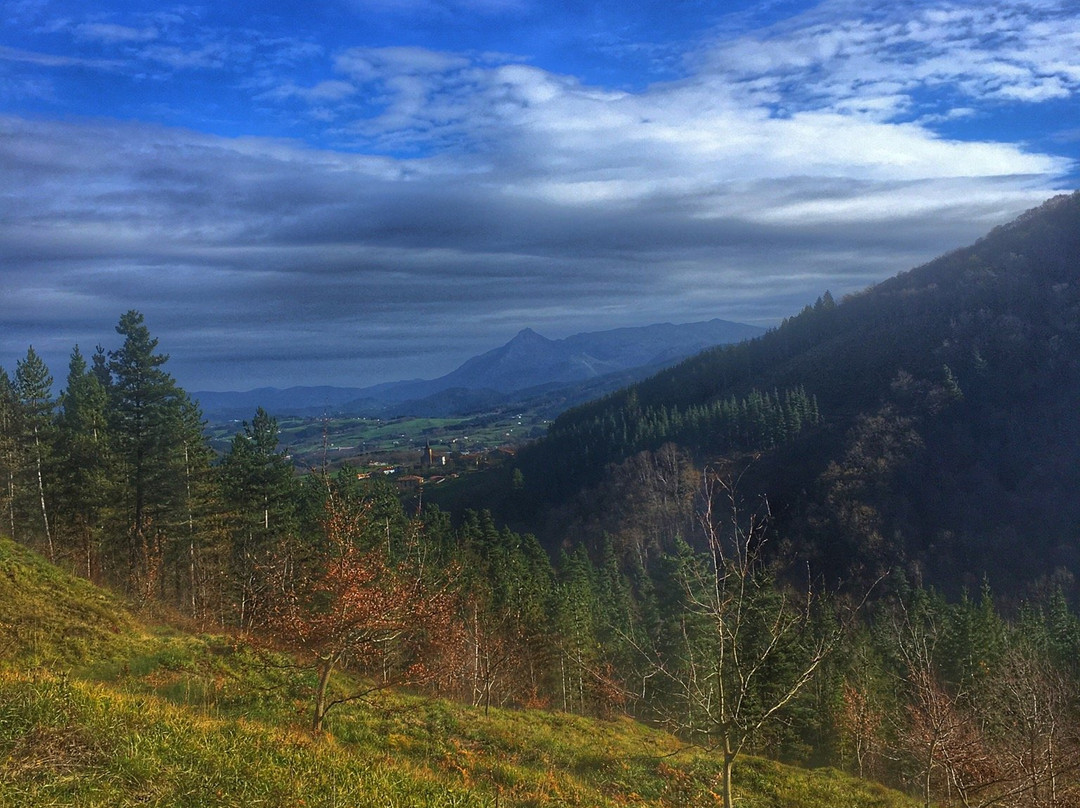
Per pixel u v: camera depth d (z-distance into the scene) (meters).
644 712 34.47
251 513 37.06
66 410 43.72
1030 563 71.19
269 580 17.75
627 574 73.12
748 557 11.03
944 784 21.03
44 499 38.22
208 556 39.06
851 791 21.92
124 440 35.28
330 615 13.70
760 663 11.12
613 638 40.00
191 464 38.16
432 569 35.78
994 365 97.94
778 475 90.19
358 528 17.81
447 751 16.30
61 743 8.38
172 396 36.53
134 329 35.47
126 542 38.16
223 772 8.70
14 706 8.92
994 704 15.98
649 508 81.25
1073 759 13.70
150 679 16.81
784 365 135.12
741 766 22.50
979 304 116.00
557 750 19.61
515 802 13.05
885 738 27.44
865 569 73.38
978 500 78.44
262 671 18.83
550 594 43.03
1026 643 29.06
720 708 10.77
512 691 34.75
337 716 16.80
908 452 86.88
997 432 86.62
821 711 32.19
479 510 103.31
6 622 17.83
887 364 110.88
